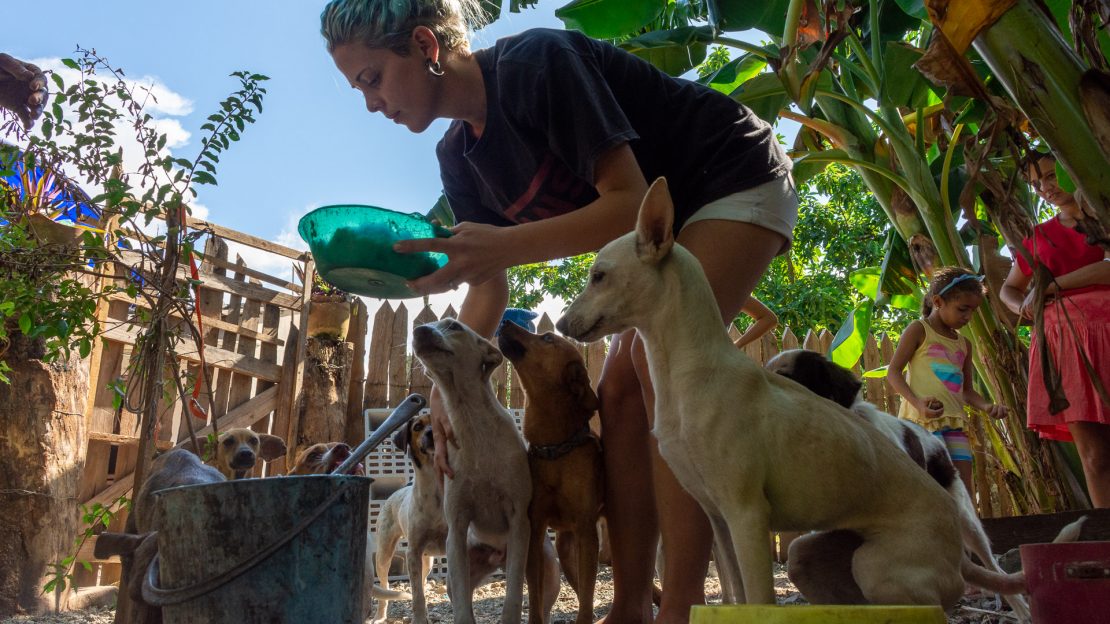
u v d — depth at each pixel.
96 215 3.61
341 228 2.31
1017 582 2.42
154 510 2.47
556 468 3.25
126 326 6.69
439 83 2.75
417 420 4.32
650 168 2.89
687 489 2.34
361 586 2.48
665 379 2.31
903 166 5.88
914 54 5.96
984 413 5.55
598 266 2.38
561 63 2.64
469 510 3.30
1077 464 5.23
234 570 2.24
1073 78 2.85
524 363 3.27
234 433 5.56
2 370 4.92
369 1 2.60
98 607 5.72
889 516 2.16
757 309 4.45
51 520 5.46
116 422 6.62
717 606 1.77
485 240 2.38
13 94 4.15
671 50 6.07
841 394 3.29
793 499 2.15
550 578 3.77
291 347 8.17
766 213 2.74
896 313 13.60
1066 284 4.25
